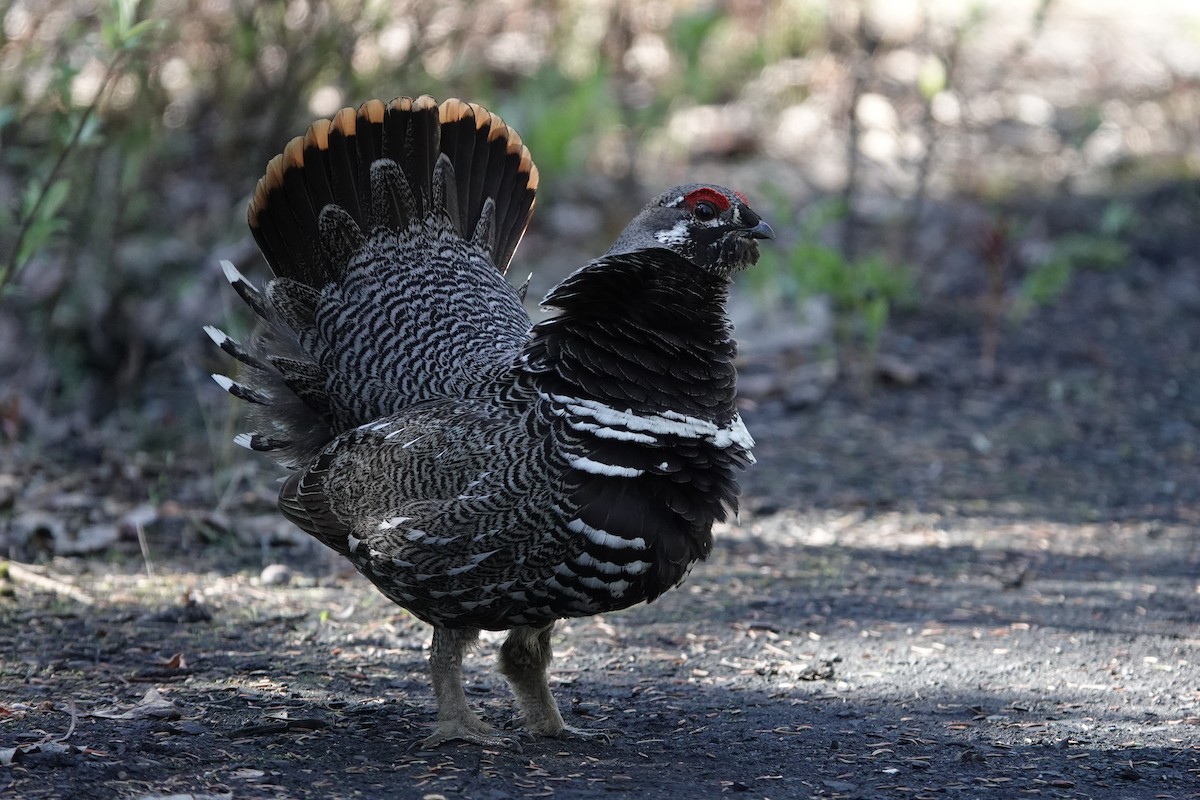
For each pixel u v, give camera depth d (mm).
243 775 8492
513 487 8898
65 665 10695
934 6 31094
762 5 29375
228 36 20906
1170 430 18031
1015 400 19016
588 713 10250
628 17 28422
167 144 21172
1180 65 30922
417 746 9289
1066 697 10547
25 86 19344
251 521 14430
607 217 23516
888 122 27344
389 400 10023
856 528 14969
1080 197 25953
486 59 25969
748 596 12977
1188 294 22547
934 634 11992
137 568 13273
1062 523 15117
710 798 8398
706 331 9469
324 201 10234
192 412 18062
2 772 8234
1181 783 8789
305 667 10969
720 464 9305
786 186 25406
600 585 9016
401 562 9156
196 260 20375
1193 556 14141
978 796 8508
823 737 9688
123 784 8195
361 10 20250
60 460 16266
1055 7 33469
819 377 19531
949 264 23250
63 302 19312
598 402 9000
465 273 10539
